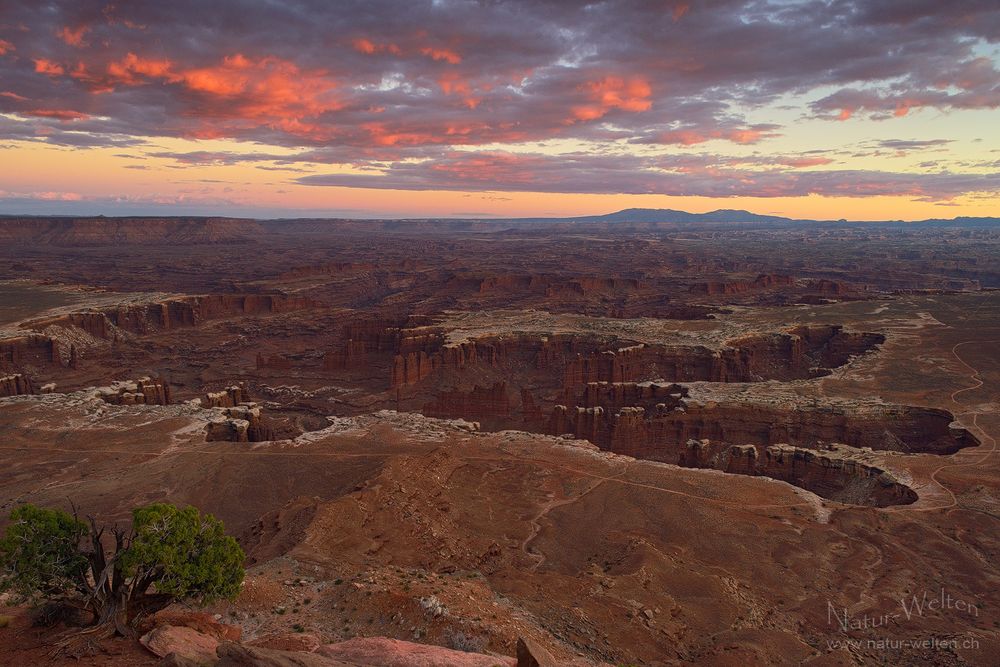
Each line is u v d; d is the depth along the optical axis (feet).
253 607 111.14
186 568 85.15
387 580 125.59
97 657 74.69
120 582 82.84
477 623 106.42
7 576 82.79
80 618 83.92
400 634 103.55
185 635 79.92
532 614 126.31
